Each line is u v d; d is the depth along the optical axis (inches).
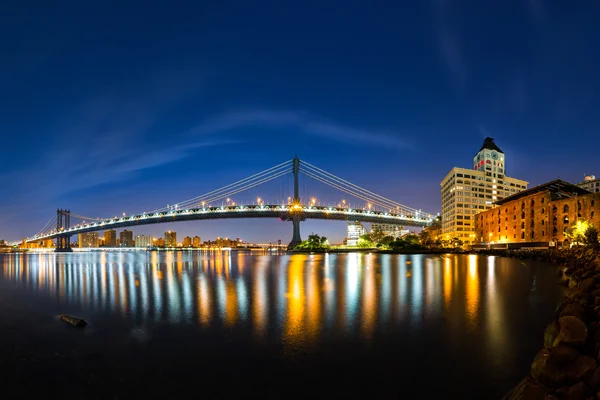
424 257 3828.7
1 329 761.6
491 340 624.1
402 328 712.4
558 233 3587.6
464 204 6584.6
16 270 2827.3
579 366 268.4
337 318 810.8
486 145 7440.9
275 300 1080.2
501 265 2338.8
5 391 455.8
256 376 487.8
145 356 576.1
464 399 411.2
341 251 7062.0
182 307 987.3
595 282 536.7
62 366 538.0
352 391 438.0
